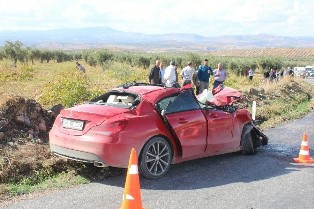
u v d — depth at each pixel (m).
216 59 67.62
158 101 7.29
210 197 6.27
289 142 10.95
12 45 52.47
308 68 66.31
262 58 67.38
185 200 6.09
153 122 7.01
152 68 15.44
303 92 26.86
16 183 6.59
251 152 9.26
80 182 6.79
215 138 8.12
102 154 6.42
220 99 9.20
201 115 7.81
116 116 6.66
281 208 5.89
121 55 74.06
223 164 8.35
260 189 6.75
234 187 6.82
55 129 7.09
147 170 6.89
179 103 7.56
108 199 6.02
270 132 12.48
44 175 6.97
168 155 7.24
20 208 5.57
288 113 17.17
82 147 6.55
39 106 9.39
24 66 32.16
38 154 7.57
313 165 8.55
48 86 13.77
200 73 16.77
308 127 13.61
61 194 6.20
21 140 8.11
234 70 59.94
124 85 8.11
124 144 6.52
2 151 7.34
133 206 5.34
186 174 7.50
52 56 65.81
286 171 7.98
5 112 8.51
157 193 6.37
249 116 9.23
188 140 7.49
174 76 15.41
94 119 6.61
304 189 6.82
